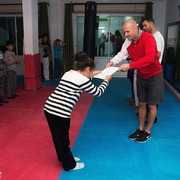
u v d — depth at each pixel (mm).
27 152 2883
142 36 2773
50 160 2705
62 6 7895
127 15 7867
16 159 2719
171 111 4504
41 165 2596
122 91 6113
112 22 7992
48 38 7875
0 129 3584
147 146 3051
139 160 2709
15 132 3473
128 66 2668
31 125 3746
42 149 2963
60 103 2184
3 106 4738
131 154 2842
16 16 8062
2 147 3006
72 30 7961
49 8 7895
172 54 6445
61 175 2404
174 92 5684
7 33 8258
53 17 7961
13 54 5227
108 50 8211
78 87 2180
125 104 4934
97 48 8250
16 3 7855
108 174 2432
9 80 5219
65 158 2395
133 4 7598
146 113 3469
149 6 7500
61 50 7773
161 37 3396
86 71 2242
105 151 2910
